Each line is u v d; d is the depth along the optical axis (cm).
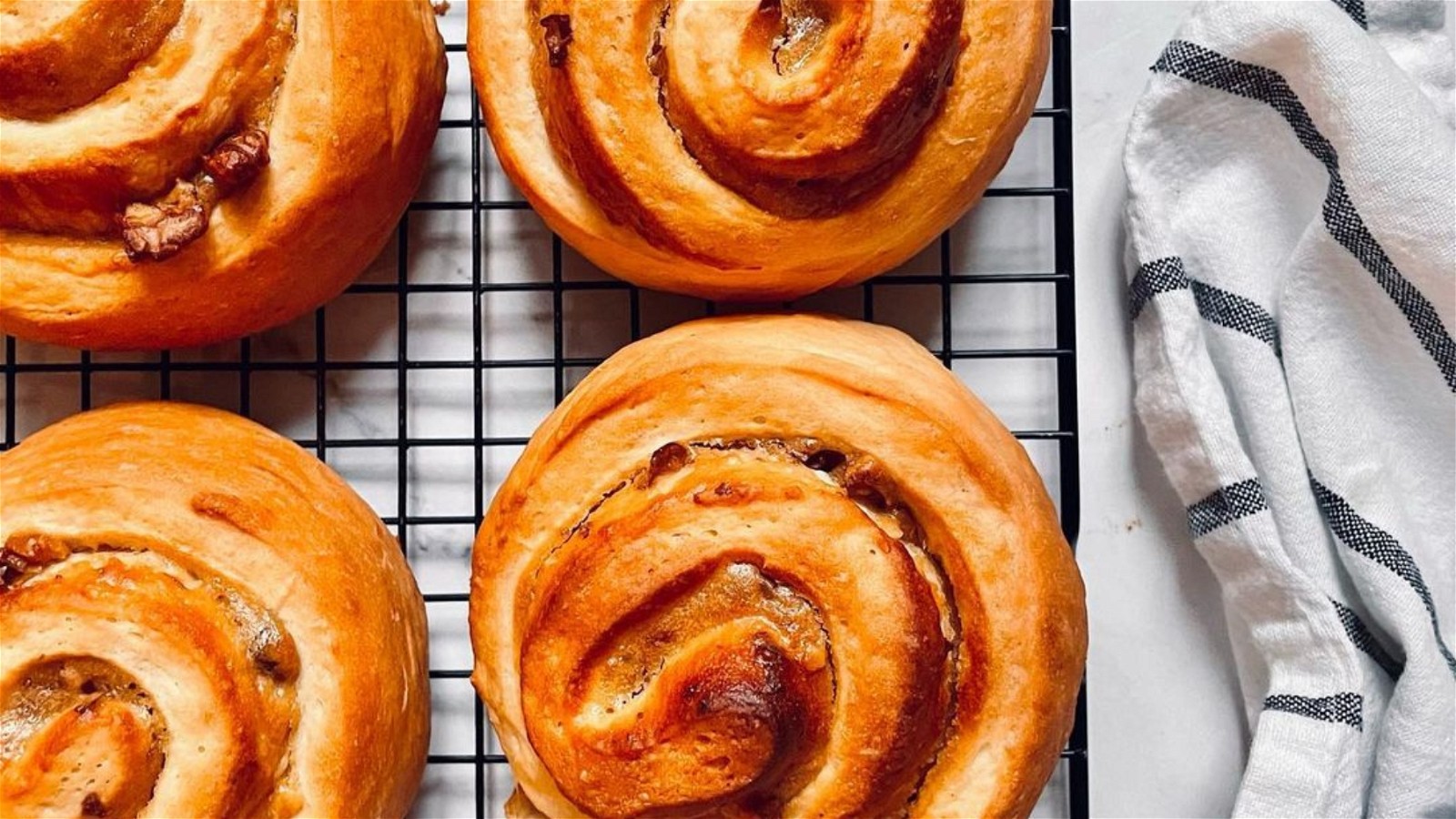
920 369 38
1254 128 40
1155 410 40
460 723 41
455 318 41
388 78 38
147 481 37
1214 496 40
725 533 35
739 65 37
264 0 37
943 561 36
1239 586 40
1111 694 41
